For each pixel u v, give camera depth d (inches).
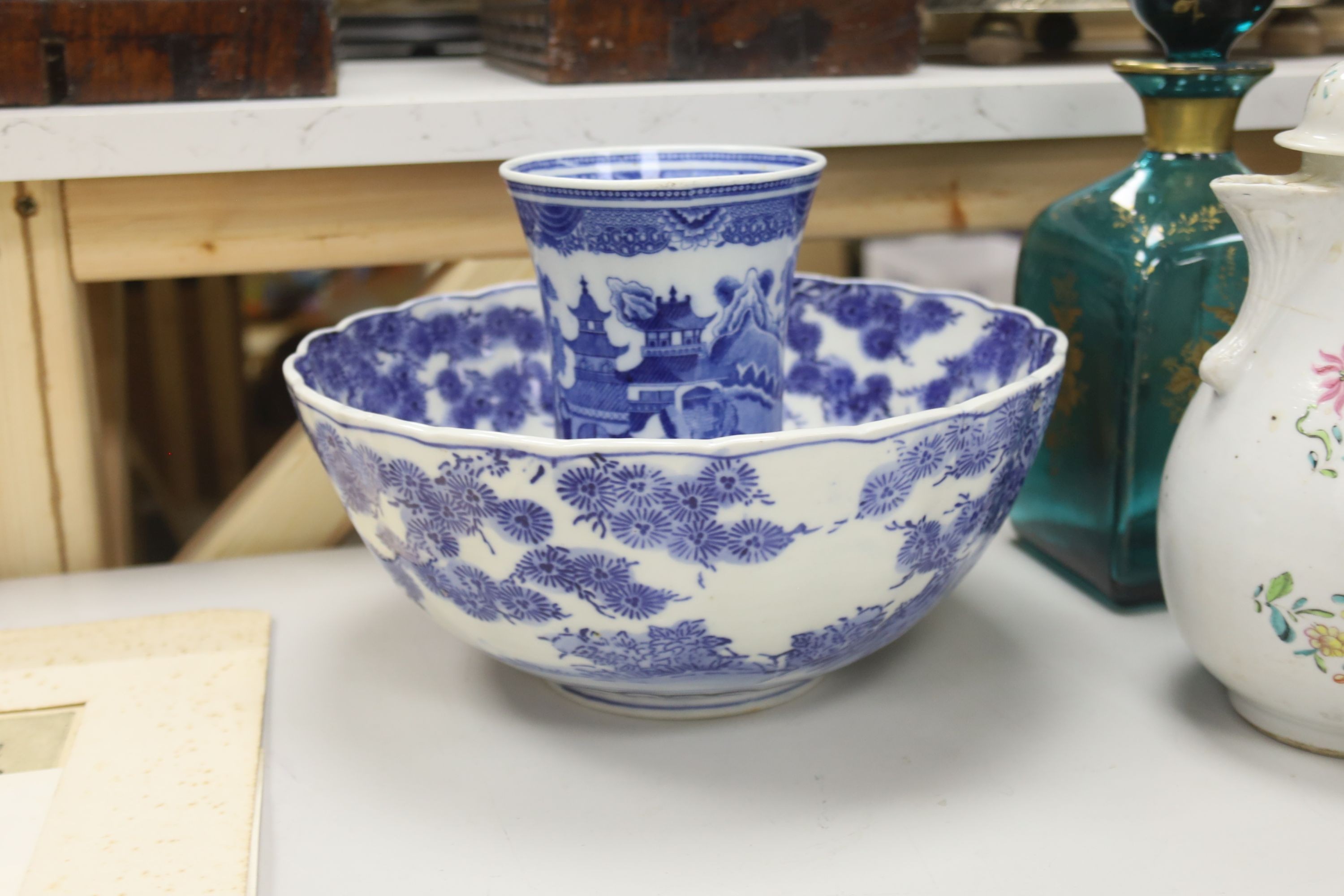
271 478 27.9
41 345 25.4
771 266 19.7
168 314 54.4
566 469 15.6
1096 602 24.1
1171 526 18.6
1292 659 17.4
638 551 16.0
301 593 25.4
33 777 18.5
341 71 32.2
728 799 18.0
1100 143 29.5
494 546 16.6
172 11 24.1
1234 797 17.9
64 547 26.6
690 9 26.7
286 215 25.9
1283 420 16.9
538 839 17.2
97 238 25.0
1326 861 16.5
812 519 16.0
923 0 29.7
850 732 19.7
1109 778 18.3
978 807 17.7
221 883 15.9
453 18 37.6
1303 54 31.4
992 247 64.1
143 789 18.0
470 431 15.9
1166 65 21.3
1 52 23.6
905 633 21.5
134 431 55.3
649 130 25.7
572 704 20.8
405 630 23.7
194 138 24.0
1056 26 32.5
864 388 25.7
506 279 30.1
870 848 16.8
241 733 19.5
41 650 22.1
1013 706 20.3
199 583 26.0
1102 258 22.1
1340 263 16.7
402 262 26.9
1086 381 23.0
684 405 20.0
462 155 25.2
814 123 26.3
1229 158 22.3
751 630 17.0
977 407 16.6
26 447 25.9
